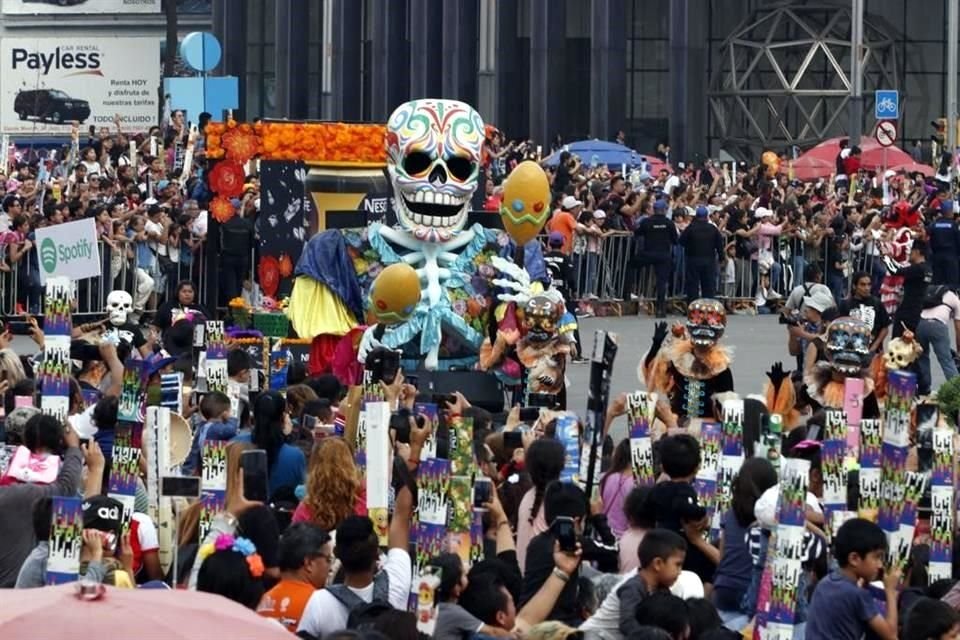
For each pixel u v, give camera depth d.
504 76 153.00
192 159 97.19
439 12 151.62
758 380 61.22
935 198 94.88
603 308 82.38
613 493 33.59
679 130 141.75
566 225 80.38
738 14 159.62
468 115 50.47
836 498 29.05
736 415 31.47
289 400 38.34
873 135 135.00
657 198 84.00
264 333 55.25
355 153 59.66
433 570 23.73
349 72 158.88
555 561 26.50
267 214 60.16
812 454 30.73
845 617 26.58
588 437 34.81
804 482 25.05
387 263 50.59
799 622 28.08
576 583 27.16
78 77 184.12
